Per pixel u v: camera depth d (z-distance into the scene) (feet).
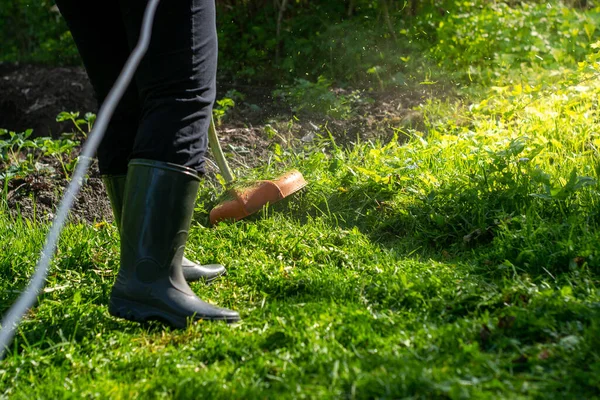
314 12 21.16
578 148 12.92
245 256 10.30
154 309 7.90
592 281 8.16
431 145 13.14
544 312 7.30
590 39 18.44
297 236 10.84
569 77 15.14
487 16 19.47
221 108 17.61
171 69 7.68
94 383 6.73
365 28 19.88
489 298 7.94
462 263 9.61
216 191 12.47
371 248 10.36
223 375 6.65
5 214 12.37
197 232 11.27
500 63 17.75
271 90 19.02
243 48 20.88
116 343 7.73
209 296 9.00
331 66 19.31
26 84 23.32
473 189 11.07
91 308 8.67
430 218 10.91
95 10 8.30
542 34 19.39
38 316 8.45
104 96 8.84
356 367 6.38
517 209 10.53
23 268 10.00
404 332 7.23
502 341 6.87
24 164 13.88
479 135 13.33
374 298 8.39
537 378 6.16
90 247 10.55
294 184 11.91
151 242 7.80
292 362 6.77
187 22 7.66
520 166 11.51
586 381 6.05
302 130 15.69
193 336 7.70
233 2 21.79
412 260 9.50
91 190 13.29
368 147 14.07
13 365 7.17
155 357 7.20
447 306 7.90
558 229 9.46
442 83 17.74
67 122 19.97
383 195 11.83
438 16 19.97
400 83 17.81
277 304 8.43
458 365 6.42
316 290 8.80
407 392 5.93
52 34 28.60
